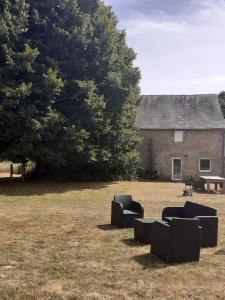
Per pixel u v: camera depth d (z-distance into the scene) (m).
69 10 25.66
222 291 7.52
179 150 36.78
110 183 29.97
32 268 8.57
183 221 9.19
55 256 9.48
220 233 12.45
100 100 24.84
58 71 24.59
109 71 27.00
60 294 7.18
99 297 7.08
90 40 26.00
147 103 40.09
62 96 25.67
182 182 34.62
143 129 37.22
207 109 38.59
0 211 15.88
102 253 9.82
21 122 22.70
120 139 28.31
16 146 22.98
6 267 8.61
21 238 11.18
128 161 31.00
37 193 22.47
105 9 28.20
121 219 12.75
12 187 24.89
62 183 28.42
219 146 36.19
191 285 7.80
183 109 39.03
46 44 25.39
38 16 24.92
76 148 23.88
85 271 8.44
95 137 26.33
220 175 36.19
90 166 31.00
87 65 25.88
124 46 30.59
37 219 14.15
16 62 22.91
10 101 22.12
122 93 27.12
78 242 10.87
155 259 9.39
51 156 23.66
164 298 7.12
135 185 29.27
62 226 12.94
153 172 36.88
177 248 9.16
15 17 23.45
